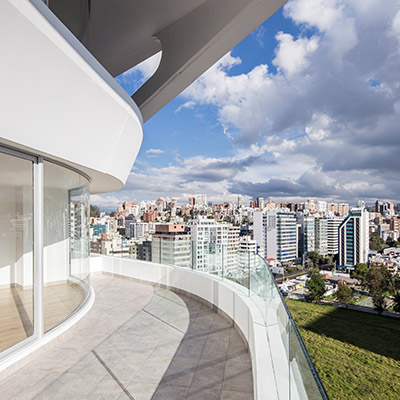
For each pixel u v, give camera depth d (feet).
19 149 12.70
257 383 9.00
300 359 5.08
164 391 10.36
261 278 14.40
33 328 13.56
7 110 9.76
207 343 14.65
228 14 19.57
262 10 18.51
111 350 13.84
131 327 16.92
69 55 10.25
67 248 17.37
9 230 12.59
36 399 9.81
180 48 23.77
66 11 20.17
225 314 18.31
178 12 23.26
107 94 13.26
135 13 24.00
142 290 25.86
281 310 8.34
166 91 25.85
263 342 11.30
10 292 12.55
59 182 16.24
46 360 12.80
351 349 50.88
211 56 22.80
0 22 7.82
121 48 30.81
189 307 20.81
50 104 10.96
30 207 13.62
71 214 18.06
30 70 9.43
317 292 86.33
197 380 11.12
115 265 32.09
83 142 13.99
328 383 40.47
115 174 19.58
